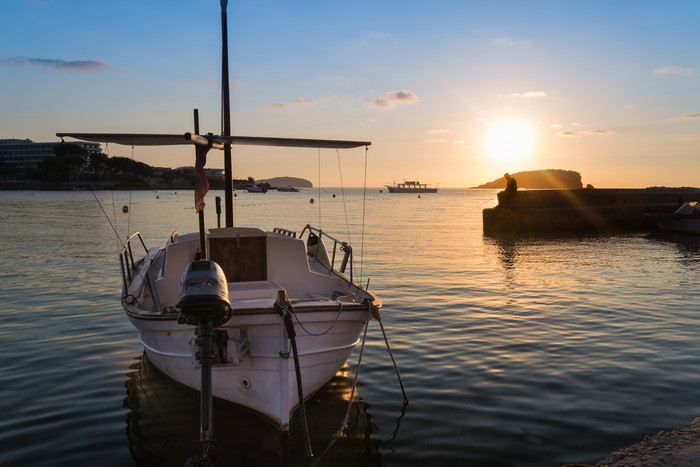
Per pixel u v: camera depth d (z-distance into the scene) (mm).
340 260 22438
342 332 6852
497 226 39031
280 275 8523
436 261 22109
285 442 6090
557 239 32781
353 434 6250
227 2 10414
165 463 5590
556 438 6039
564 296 14500
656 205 43594
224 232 8352
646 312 12438
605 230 39938
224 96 10414
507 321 11633
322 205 96312
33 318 11766
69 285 15656
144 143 8258
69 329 10875
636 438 6000
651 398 7172
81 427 6434
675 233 36969
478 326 11195
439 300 13992
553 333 10602
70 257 21812
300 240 8633
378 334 10625
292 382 6418
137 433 6285
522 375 8156
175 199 112000
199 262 5570
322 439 6145
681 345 9656
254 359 6359
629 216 42438
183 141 8055
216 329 5926
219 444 6051
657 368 8398
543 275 18375
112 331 10742
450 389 7629
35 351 9422
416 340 10164
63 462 5594
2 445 5961
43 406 7062
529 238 33531
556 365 8609
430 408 6969
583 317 11977
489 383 7840
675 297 14234
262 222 47375
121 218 48812
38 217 48531
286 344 6219
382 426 6445
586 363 8680
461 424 6461
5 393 7504
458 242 30609
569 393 7402
